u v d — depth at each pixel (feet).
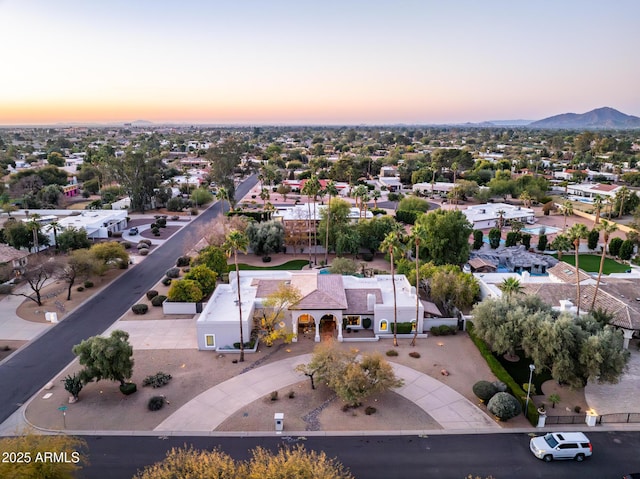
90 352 126.31
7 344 160.66
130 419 119.44
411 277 197.16
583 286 177.99
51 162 595.06
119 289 217.15
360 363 128.88
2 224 322.34
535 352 131.23
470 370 144.66
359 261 266.16
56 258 206.08
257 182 588.09
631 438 113.19
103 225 315.99
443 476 100.22
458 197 458.09
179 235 325.83
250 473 83.25
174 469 83.25
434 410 124.06
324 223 275.18
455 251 241.14
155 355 153.38
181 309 187.32
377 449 108.68
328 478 79.15
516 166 611.47
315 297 167.12
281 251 287.48
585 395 131.54
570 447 104.99
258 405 125.80
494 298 156.25
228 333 156.35
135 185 397.80
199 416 120.88
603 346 123.24
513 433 115.24
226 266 232.12
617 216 391.24
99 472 100.53
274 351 156.25
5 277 212.23
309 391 132.57
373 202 451.12
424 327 172.86
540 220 385.91
